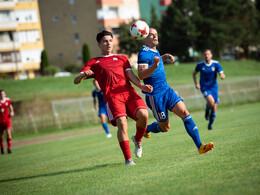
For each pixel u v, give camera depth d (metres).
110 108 13.53
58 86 88.19
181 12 117.94
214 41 120.88
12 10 115.25
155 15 124.94
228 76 94.75
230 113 40.38
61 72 120.94
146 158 14.98
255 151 12.50
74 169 15.05
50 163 18.83
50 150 27.05
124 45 107.56
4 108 29.98
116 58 13.98
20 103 72.62
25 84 89.19
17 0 117.19
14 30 115.69
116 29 130.12
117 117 13.34
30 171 16.92
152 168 12.10
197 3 120.62
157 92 13.81
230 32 125.44
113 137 29.95
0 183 14.37
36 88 85.38
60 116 53.84
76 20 131.88
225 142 16.12
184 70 100.12
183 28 115.56
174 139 21.17
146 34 13.77
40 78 95.25
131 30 13.87
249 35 132.25
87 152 21.28
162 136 23.98
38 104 72.94
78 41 132.25
